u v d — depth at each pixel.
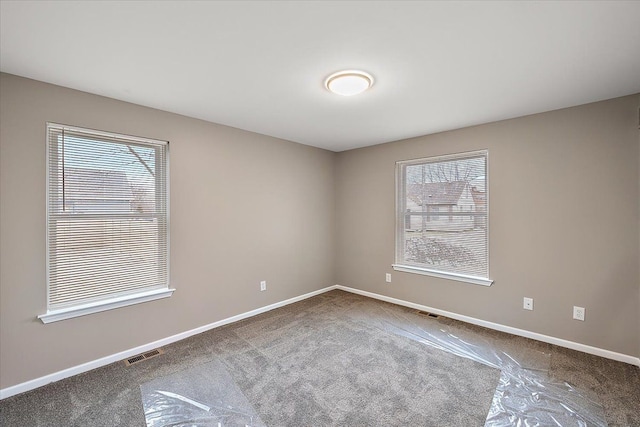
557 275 2.74
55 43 1.66
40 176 2.13
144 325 2.64
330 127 3.34
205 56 1.82
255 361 2.46
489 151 3.14
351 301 4.07
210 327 3.12
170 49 1.74
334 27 1.54
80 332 2.30
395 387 2.11
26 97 2.07
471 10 1.40
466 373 2.28
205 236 3.08
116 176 2.51
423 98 2.48
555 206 2.75
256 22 1.49
